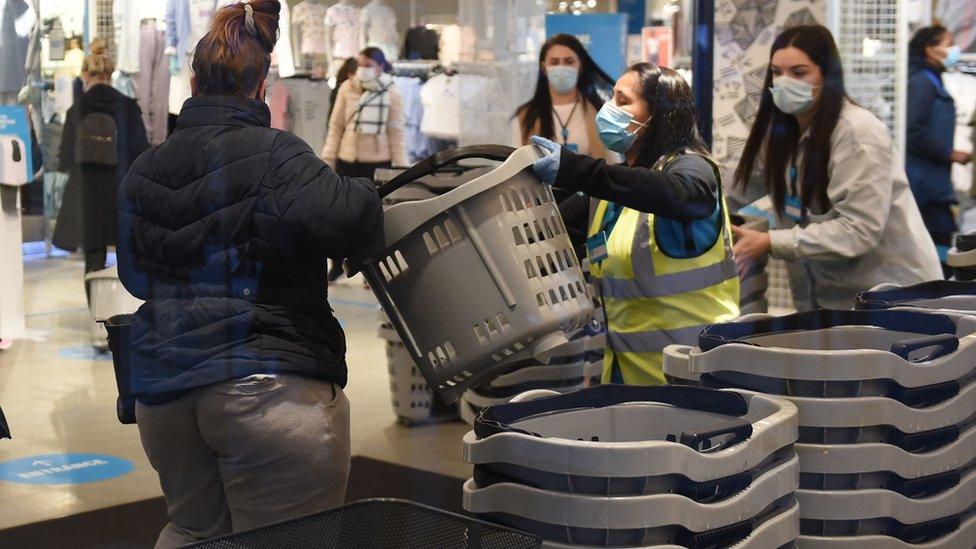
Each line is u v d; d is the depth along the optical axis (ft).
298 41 10.73
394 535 4.88
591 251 8.61
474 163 10.39
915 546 6.31
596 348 10.26
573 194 8.79
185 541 6.63
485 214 6.23
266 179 6.06
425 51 11.81
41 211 8.25
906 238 10.78
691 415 5.90
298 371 6.30
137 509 7.91
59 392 8.57
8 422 8.44
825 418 6.00
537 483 5.04
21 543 7.42
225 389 6.16
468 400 10.61
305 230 6.02
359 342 11.29
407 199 10.26
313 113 10.85
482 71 12.22
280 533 4.78
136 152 7.97
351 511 4.87
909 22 13.48
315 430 6.36
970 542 6.73
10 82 7.84
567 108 10.62
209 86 6.23
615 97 8.29
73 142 7.99
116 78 7.77
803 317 7.21
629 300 8.41
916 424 6.22
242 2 6.32
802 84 10.44
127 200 6.30
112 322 6.62
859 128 10.49
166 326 6.27
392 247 6.32
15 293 8.54
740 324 6.98
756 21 12.66
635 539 4.88
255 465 6.30
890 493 6.12
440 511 4.73
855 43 12.74
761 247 10.19
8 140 7.90
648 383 8.44
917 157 13.57
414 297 6.40
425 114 11.85
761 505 5.38
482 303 6.30
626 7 12.91
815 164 10.52
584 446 4.90
